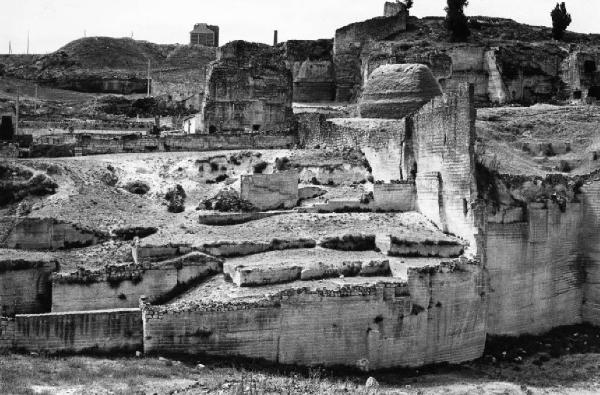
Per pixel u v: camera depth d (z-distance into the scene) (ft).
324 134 204.54
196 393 113.09
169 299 142.10
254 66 228.02
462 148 163.53
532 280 171.01
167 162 187.32
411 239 155.53
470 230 160.35
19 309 139.44
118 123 271.28
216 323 132.26
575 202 179.93
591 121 231.09
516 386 143.64
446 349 152.15
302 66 313.12
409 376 142.82
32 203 163.32
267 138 208.13
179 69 419.54
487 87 300.20
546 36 336.08
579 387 146.41
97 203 165.48
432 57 285.64
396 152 182.09
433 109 171.22
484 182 165.89
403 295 144.56
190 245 147.64
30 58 440.86
